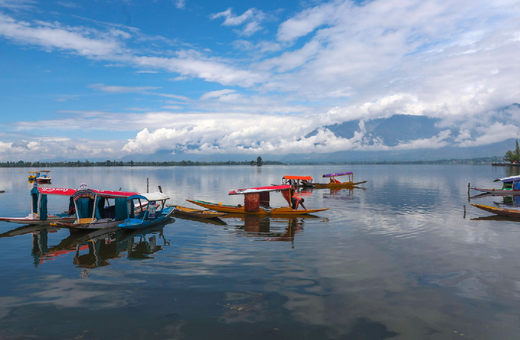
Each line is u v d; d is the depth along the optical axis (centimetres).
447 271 1195
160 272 1198
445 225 2020
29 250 1533
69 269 1248
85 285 1078
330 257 1364
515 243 1584
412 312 889
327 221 2188
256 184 5781
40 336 774
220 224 2125
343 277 1135
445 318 858
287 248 1511
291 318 853
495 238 1684
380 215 2408
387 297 978
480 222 2112
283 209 2481
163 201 2325
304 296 983
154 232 1897
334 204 3050
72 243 1659
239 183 6059
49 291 1030
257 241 1653
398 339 763
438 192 4122
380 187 4956
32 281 1119
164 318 855
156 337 769
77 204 1964
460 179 6850
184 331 794
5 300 966
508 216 2297
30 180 6438
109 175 9669
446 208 2733
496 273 1174
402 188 4753
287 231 1886
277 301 951
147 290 1032
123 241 1691
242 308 908
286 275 1155
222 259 1348
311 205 2988
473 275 1155
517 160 15788
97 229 1966
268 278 1127
